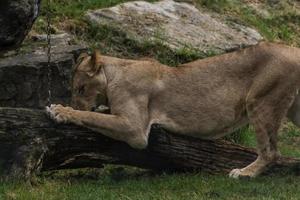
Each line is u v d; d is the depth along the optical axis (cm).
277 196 1132
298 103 1270
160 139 1253
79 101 1259
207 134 1279
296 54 1256
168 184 1195
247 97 1257
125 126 1214
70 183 1198
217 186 1187
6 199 1081
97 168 1302
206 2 2227
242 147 1296
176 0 2175
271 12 2384
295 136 1791
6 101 1377
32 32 1745
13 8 1445
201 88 1268
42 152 1176
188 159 1272
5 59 1427
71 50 1484
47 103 1394
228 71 1272
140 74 1252
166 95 1260
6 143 1159
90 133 1212
